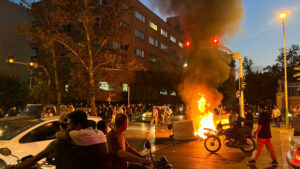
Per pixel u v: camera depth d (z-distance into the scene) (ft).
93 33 51.88
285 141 36.24
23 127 19.10
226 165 22.66
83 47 52.08
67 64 73.05
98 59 52.60
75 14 47.91
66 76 71.82
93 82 51.90
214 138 29.14
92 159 8.56
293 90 111.34
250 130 29.01
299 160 15.90
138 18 146.92
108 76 59.06
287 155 17.81
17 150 16.67
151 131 50.65
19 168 9.18
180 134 38.75
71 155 8.47
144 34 154.20
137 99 120.98
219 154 27.78
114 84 77.56
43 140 18.24
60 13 47.93
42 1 65.41
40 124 18.67
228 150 30.09
